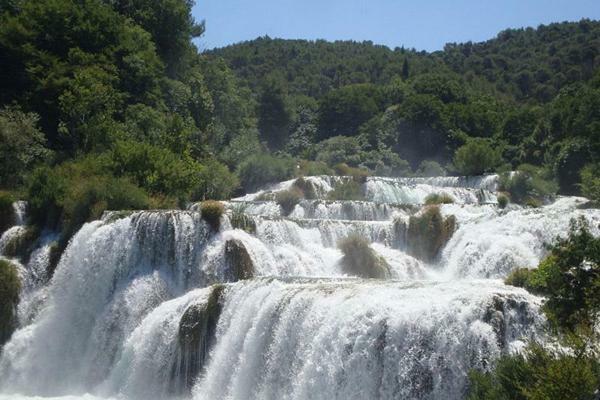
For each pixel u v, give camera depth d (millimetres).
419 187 52500
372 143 98438
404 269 31953
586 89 86188
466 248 32094
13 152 46438
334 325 21156
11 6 59688
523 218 32062
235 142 63750
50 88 52875
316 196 52594
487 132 100438
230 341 24594
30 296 33906
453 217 34406
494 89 161625
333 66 195375
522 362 15852
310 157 90062
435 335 19266
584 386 14523
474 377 16969
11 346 31969
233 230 32594
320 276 31250
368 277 30906
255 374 23125
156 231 32219
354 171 65000
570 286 18875
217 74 74625
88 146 49219
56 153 49562
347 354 20484
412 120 97688
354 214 41188
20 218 37719
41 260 34688
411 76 165250
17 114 48875
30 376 31312
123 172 42156
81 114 50438
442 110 100062
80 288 32469
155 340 27078
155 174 41562
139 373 27016
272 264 31781
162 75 63812
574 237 19641
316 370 21125
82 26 57312
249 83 163375
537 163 75500
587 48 163250
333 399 20562
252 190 57156
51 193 37281
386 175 82250
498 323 18875
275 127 110875
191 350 25797
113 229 32656
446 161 94688
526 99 152875
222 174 50500
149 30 66938
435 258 33625
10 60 55062
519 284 22734
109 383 28016
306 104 129750
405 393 19219
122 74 58125
